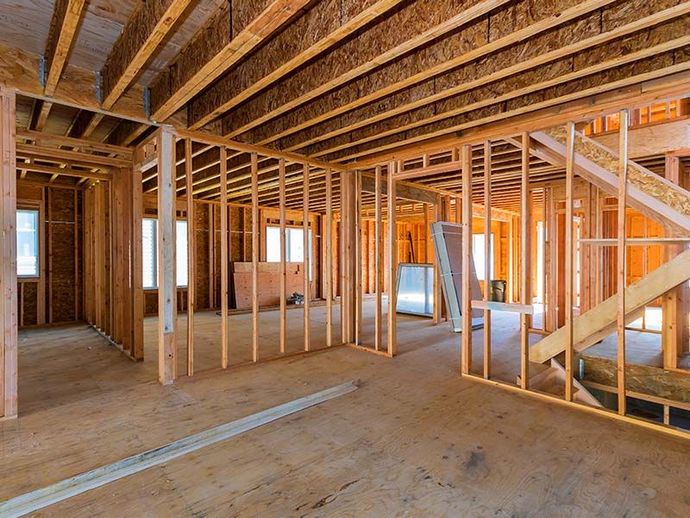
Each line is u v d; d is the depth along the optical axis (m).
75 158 4.52
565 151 3.73
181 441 2.52
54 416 2.94
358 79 3.36
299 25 2.66
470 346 3.96
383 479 2.13
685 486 2.08
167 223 3.73
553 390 3.73
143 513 1.85
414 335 6.01
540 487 2.07
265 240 9.73
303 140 4.46
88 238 6.91
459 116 3.86
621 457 2.37
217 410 3.05
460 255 6.78
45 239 6.94
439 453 2.42
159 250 3.70
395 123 4.00
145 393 3.44
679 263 3.14
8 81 3.03
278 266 9.70
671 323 4.15
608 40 2.47
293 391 3.48
